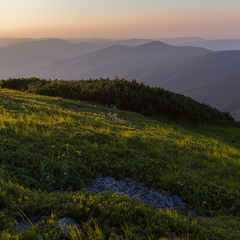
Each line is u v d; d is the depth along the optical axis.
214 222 6.67
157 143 13.54
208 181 9.93
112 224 5.41
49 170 8.57
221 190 9.34
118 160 10.68
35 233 4.63
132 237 4.85
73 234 4.57
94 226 5.13
